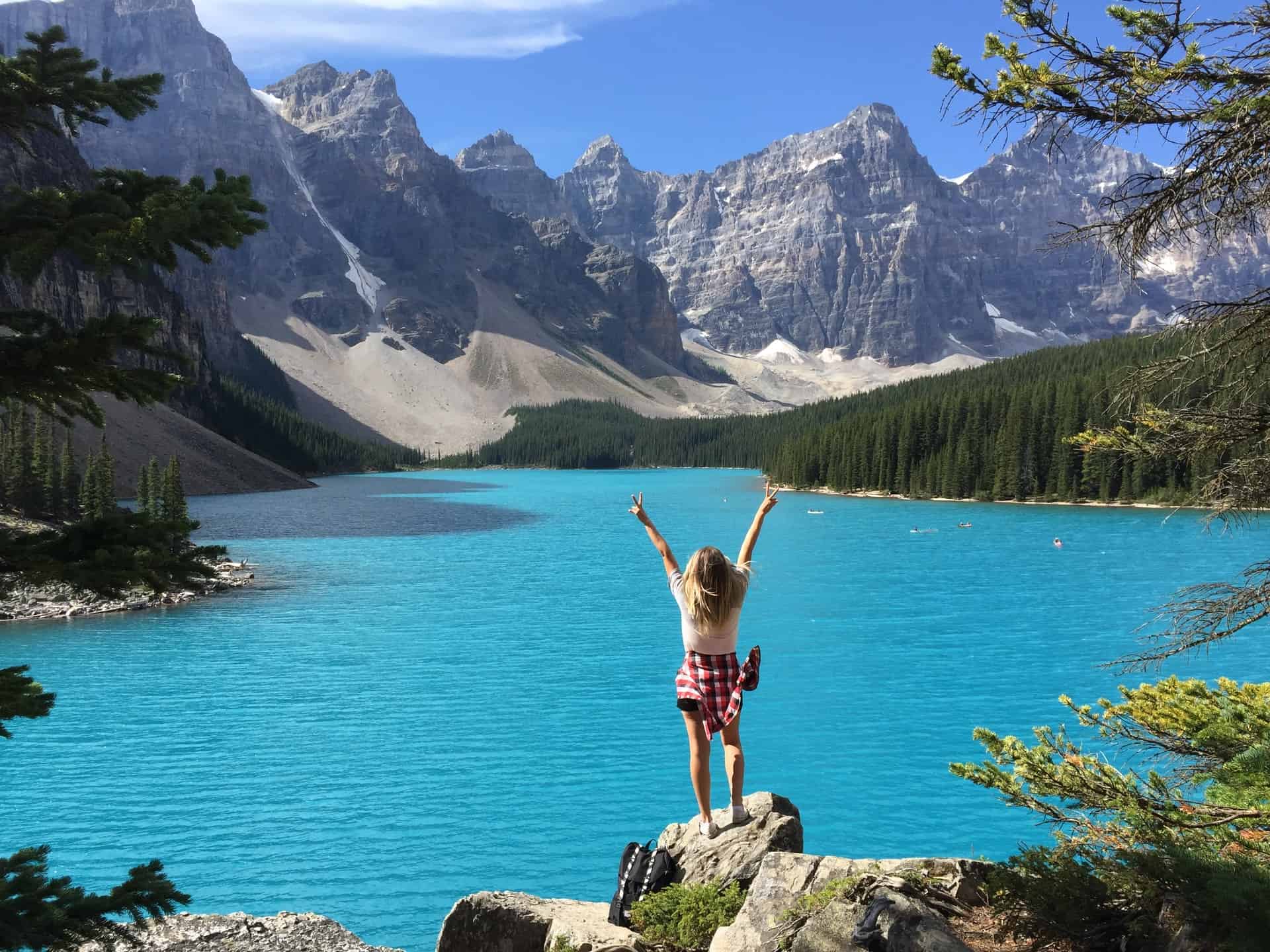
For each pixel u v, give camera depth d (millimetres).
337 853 29703
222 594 81250
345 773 37594
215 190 6391
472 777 36906
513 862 28969
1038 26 7363
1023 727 43969
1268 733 9016
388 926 24516
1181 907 6441
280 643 62094
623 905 8992
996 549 116500
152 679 52250
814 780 37438
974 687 52094
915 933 6285
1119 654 60094
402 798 34656
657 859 9078
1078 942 6770
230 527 138500
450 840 30734
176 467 102062
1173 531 134250
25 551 6258
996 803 34688
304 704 47750
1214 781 9164
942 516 159625
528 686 52031
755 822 9023
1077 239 8125
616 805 34344
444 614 74062
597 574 97250
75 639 62344
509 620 71812
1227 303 8344
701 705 8680
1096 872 7207
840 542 124688
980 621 71812
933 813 33844
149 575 6496
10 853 29422
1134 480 165875
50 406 6699
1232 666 56781
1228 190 7398
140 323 6520
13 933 5887
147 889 6590
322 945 14992
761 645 63438
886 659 59062
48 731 42875
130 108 7180
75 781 36406
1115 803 8680
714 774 37375
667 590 86312
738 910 8219
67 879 6469
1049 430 180625
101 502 96250
